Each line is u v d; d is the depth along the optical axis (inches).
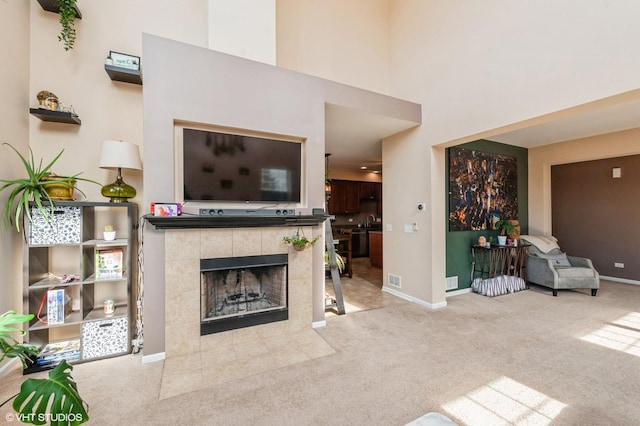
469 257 177.3
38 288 90.7
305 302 116.4
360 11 166.1
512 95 109.0
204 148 100.6
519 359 92.5
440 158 148.9
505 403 71.7
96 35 107.7
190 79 96.9
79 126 104.7
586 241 212.7
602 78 85.0
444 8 137.4
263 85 108.9
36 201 82.0
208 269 99.5
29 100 98.3
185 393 75.4
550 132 171.6
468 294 169.8
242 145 107.0
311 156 118.7
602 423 64.7
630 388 77.2
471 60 124.3
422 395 74.7
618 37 81.6
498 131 119.8
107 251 98.5
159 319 93.4
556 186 229.0
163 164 93.4
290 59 146.2
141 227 107.5
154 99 92.2
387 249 175.9
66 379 48.1
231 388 77.6
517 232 186.7
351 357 94.1
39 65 100.3
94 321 92.7
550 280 167.0
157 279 93.3
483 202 183.9
